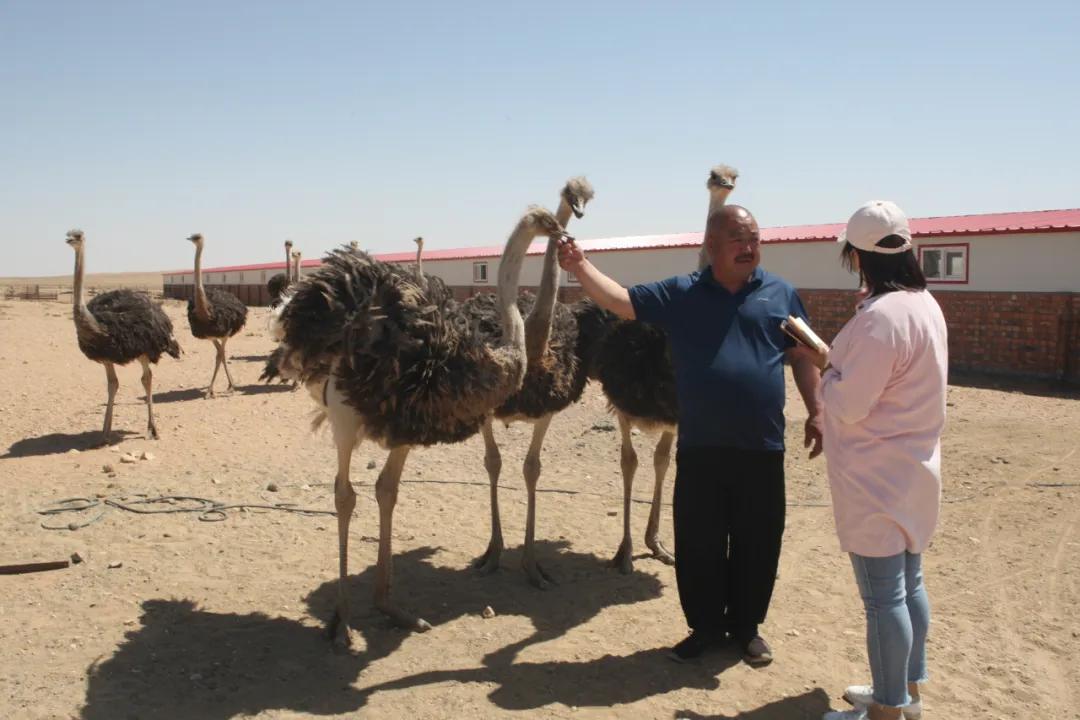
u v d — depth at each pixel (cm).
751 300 422
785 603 505
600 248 2492
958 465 789
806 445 436
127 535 614
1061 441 870
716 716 379
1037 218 1650
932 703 387
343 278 442
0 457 855
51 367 1541
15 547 582
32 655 426
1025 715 378
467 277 3100
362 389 421
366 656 437
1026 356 1461
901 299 327
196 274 1195
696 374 420
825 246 1875
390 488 471
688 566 431
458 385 426
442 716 378
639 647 450
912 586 355
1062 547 583
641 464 850
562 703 390
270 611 491
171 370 1545
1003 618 477
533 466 544
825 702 391
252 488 747
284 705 386
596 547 618
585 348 588
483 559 572
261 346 2002
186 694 393
